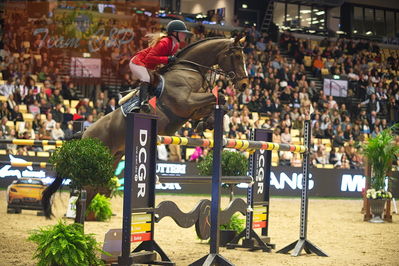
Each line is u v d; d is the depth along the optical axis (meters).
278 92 24.41
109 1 24.70
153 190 6.02
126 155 5.71
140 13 25.31
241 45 8.18
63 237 5.64
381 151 12.61
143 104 7.58
